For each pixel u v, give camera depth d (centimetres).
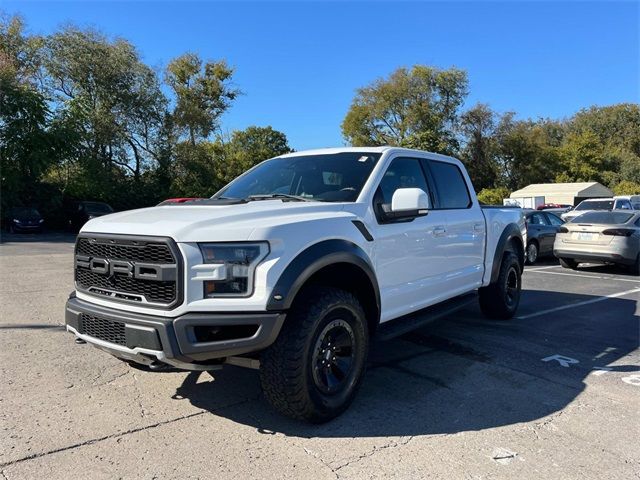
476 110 5750
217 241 320
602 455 321
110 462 306
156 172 3581
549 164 6262
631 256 1152
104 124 3203
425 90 5516
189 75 4100
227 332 323
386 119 5853
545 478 294
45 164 2769
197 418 371
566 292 923
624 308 769
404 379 456
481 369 484
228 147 4428
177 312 317
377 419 372
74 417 368
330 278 391
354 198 420
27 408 382
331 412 361
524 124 6138
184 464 305
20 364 481
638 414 384
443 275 518
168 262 319
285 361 335
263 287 321
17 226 2611
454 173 580
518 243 705
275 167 505
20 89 2781
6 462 303
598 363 504
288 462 309
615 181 6191
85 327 363
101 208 2756
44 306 743
